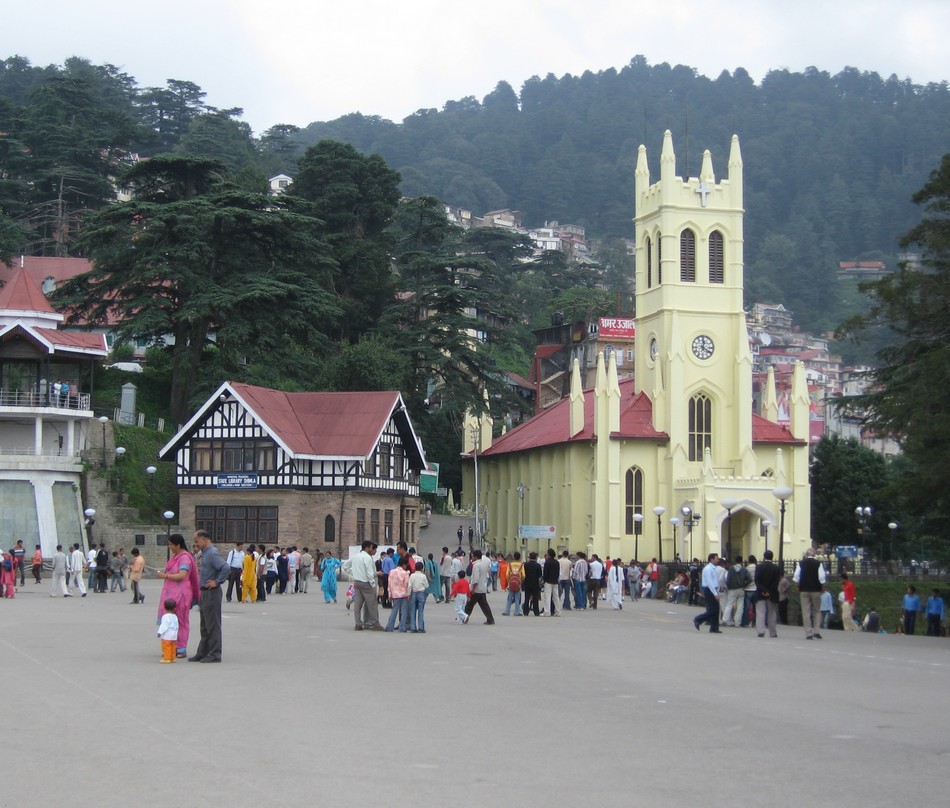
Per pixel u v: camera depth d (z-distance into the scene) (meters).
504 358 167.00
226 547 79.81
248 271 92.12
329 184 121.19
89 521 76.19
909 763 16.47
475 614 47.22
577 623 42.78
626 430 97.31
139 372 101.00
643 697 22.48
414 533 90.12
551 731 18.48
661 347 99.19
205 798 13.75
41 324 88.56
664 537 96.06
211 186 94.19
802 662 29.83
